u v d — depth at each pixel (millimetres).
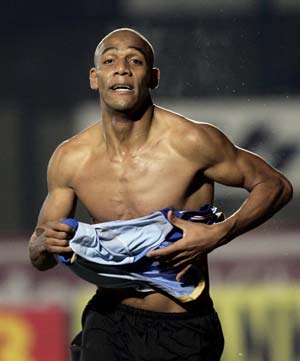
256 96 40219
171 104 39344
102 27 41500
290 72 40562
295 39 40750
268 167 14562
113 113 14164
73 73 41438
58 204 14766
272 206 14453
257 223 14438
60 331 28719
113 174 14469
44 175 41000
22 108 41312
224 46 40094
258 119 40219
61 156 14719
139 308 14680
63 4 41531
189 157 14273
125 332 14719
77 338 15383
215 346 15039
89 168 14562
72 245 14070
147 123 14336
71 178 14656
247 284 28953
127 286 14516
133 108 14070
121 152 14414
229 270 29094
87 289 29234
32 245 14859
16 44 41469
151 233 14117
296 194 39625
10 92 41344
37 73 41438
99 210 14617
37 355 28547
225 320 28812
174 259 14023
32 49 41562
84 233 14023
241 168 14383
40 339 28641
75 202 14953
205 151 14227
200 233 13961
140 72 14039
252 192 14430
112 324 14773
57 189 14797
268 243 29188
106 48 14094
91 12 41531
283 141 40344
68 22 41500
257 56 40406
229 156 14336
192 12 40312
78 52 41531
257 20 40562
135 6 41156
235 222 14203
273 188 14430
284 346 28547
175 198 14391
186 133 14273
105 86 14047
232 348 28625
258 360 28547
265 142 40281
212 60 39906
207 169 14391
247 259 29094
